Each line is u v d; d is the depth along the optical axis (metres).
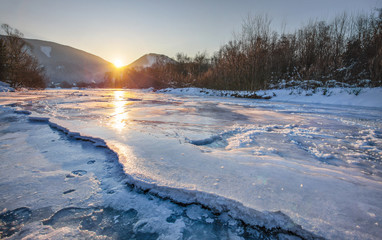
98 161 1.55
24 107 4.85
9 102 5.80
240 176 1.22
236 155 1.63
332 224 0.80
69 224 0.87
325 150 1.99
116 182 1.22
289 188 1.07
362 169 1.52
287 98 10.32
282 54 15.09
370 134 2.72
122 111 4.49
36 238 0.78
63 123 2.79
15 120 3.23
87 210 0.96
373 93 7.75
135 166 1.37
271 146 2.05
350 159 1.75
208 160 1.49
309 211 0.88
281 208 0.90
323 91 9.72
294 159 1.66
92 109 4.75
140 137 2.15
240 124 3.26
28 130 2.56
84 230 0.83
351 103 7.75
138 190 1.13
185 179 1.18
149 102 7.16
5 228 0.83
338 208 0.89
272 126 3.12
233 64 15.71
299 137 2.48
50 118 3.17
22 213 0.93
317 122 3.63
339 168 1.50
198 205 0.99
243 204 0.93
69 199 1.04
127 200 1.04
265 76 13.88
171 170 1.30
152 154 1.61
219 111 5.01
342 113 4.97
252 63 14.22
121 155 1.58
